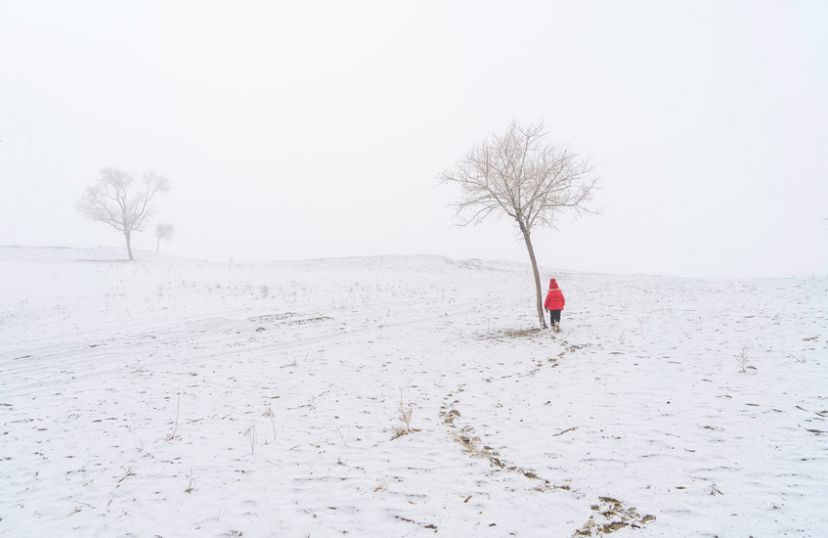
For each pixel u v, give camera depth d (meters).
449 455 5.87
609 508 4.45
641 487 4.79
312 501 4.89
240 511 4.75
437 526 4.32
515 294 23.92
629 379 8.55
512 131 14.38
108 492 5.22
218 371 10.42
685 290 22.86
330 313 17.62
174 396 8.71
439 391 8.63
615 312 16.77
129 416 7.66
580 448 5.82
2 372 10.39
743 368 8.45
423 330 14.98
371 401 8.20
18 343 12.97
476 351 11.87
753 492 4.51
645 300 19.70
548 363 10.26
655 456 5.43
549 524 4.25
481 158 14.35
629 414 6.83
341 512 4.65
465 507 4.62
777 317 13.12
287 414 7.66
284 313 17.30
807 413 6.31
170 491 5.21
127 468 5.80
